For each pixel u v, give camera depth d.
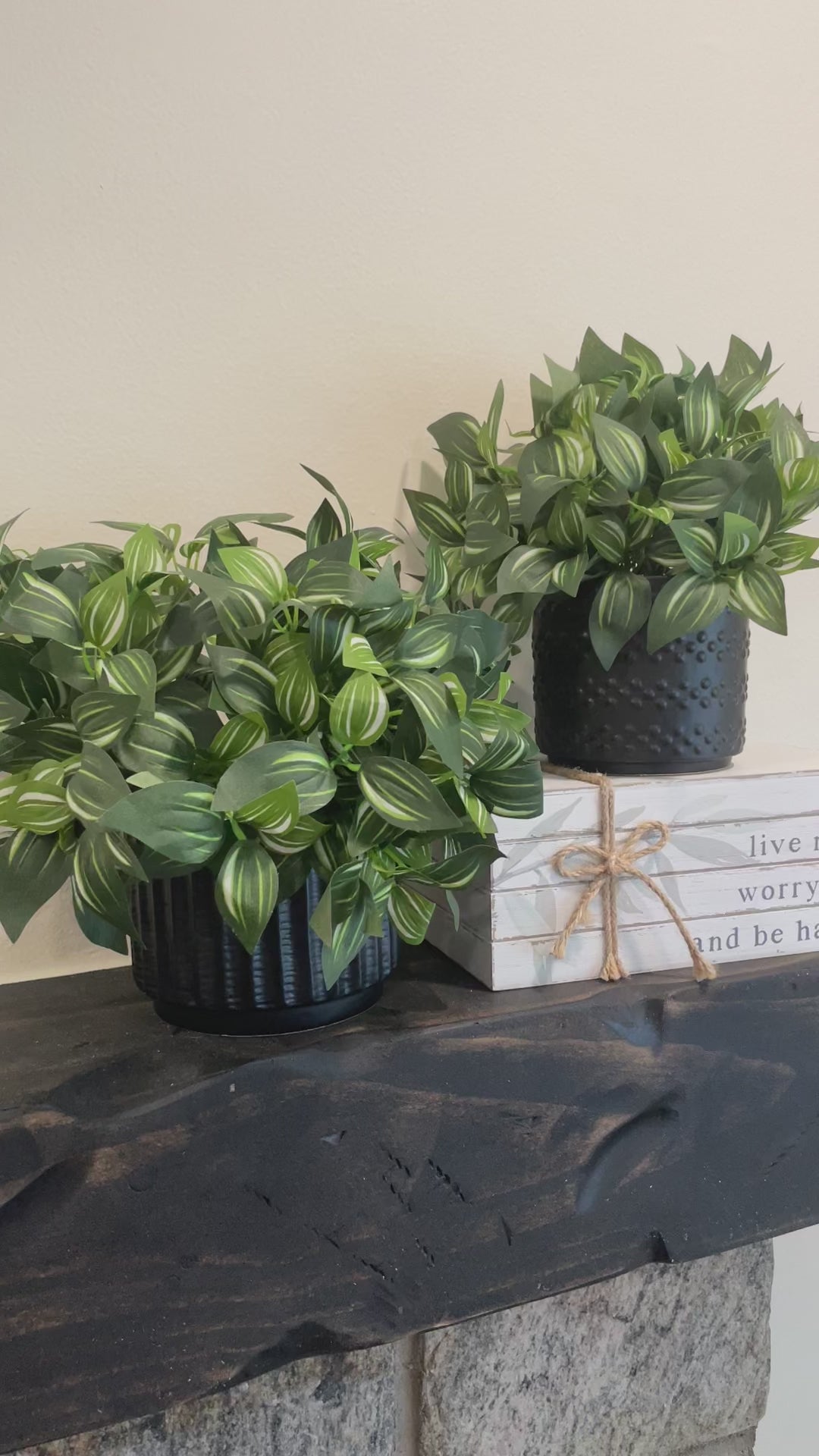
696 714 0.66
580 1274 0.62
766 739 0.93
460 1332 0.71
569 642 0.68
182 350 0.72
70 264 0.69
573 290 0.83
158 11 0.70
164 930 0.55
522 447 0.76
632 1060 0.62
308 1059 0.53
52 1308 0.49
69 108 0.68
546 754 0.72
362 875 0.49
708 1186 0.65
